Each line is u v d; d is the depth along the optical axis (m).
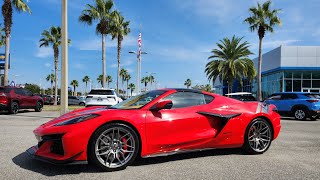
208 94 5.71
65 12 12.22
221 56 36.47
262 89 39.94
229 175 4.34
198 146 5.26
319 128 10.83
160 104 4.77
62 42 12.23
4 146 6.26
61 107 12.20
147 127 4.77
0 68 36.81
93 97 15.80
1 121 12.05
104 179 4.11
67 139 4.28
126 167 4.73
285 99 15.52
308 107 14.59
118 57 39.91
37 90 100.25
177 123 5.04
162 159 5.30
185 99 5.39
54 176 4.23
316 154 5.82
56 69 40.31
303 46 30.66
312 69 30.48
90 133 4.38
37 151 4.66
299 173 4.46
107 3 30.78
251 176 4.30
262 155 5.71
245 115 5.68
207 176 4.29
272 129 6.01
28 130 8.91
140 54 36.47
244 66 35.47
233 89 53.88
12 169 4.54
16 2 22.59
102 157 4.55
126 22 39.41
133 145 4.67
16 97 16.91
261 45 29.91
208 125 5.36
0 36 42.56
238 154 5.76
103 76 30.73
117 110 4.81
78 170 4.54
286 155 5.71
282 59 30.97
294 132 9.34
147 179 4.13
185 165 4.90
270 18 29.36
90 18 30.45
